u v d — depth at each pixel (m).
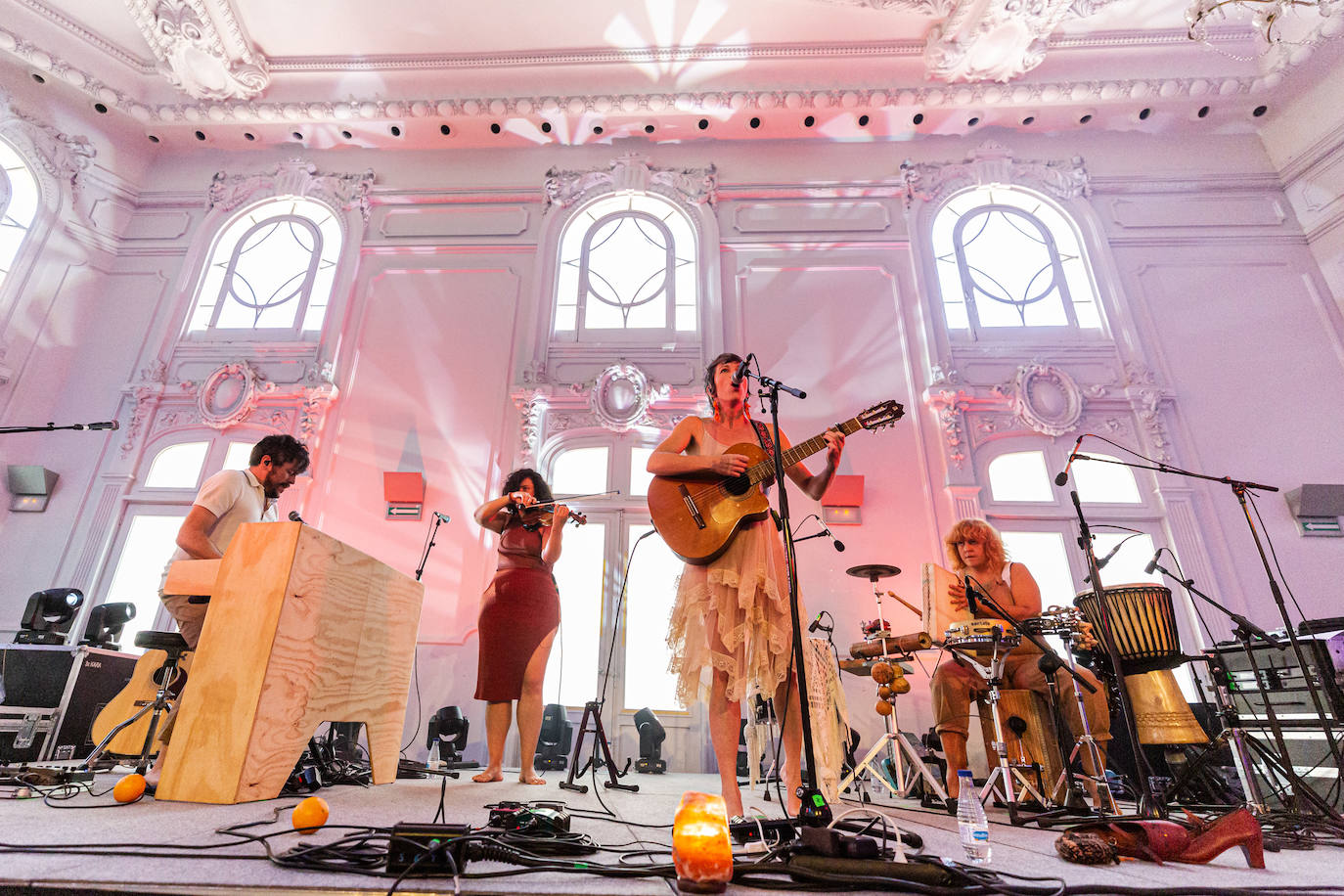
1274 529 5.94
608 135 8.16
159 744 2.70
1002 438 6.44
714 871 1.15
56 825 1.56
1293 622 5.57
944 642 2.87
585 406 6.62
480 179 8.01
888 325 6.99
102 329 7.18
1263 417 6.42
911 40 7.41
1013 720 3.10
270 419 6.60
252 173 8.05
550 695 5.68
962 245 7.50
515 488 3.59
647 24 7.41
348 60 7.62
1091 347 6.79
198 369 6.93
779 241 7.46
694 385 6.66
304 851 1.28
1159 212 7.51
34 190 7.25
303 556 2.27
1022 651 3.24
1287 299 6.93
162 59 7.33
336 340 6.92
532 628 3.35
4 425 6.43
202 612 2.55
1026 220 7.67
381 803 2.28
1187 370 6.68
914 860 1.30
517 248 7.55
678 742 5.50
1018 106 7.71
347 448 6.47
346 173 7.97
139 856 1.25
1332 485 5.87
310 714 2.33
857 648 3.53
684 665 1.98
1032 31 7.05
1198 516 6.00
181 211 7.90
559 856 1.46
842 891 1.20
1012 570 3.34
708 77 7.84
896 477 6.22
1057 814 2.50
